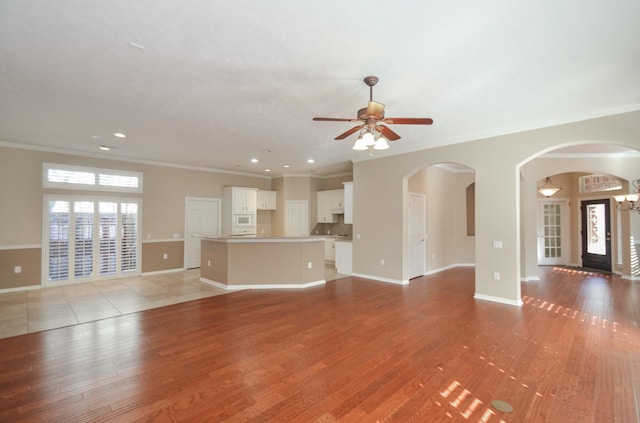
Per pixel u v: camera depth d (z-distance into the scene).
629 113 3.59
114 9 1.94
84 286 5.86
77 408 2.15
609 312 4.22
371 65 2.68
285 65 2.68
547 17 2.02
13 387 2.40
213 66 2.70
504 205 4.61
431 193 7.31
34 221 5.62
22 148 5.50
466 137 4.94
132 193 6.82
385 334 3.48
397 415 2.09
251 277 5.71
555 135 4.12
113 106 3.63
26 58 2.54
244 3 1.90
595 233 7.79
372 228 6.46
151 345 3.20
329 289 5.62
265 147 5.73
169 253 7.37
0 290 5.30
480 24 2.11
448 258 7.96
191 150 6.00
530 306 4.50
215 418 2.05
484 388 2.40
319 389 2.40
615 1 1.86
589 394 2.31
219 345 3.20
